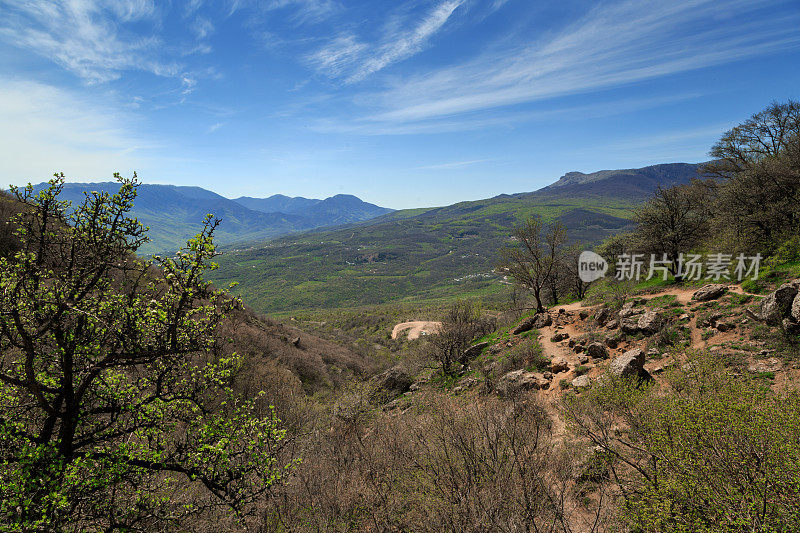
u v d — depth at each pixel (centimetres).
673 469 514
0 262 516
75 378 597
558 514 568
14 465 508
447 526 579
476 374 2211
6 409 552
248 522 669
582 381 1492
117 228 568
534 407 1123
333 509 711
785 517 389
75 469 493
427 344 2730
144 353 575
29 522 453
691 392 684
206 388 659
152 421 627
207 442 634
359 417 1314
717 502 424
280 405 1441
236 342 2205
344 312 13762
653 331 1762
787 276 1750
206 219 577
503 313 4362
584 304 2967
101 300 603
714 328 1596
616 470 721
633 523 537
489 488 607
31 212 537
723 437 462
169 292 588
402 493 757
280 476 666
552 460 743
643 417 658
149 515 567
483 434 783
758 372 1149
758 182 2595
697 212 3198
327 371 3366
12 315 494
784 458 412
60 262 568
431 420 994
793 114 3428
